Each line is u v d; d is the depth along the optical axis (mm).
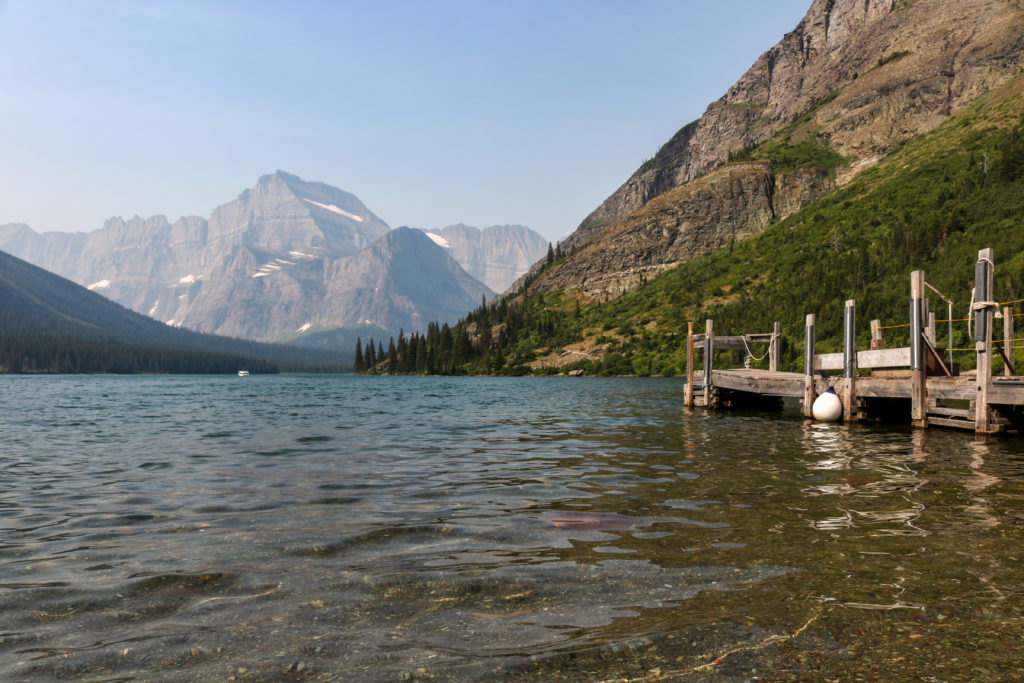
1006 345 20344
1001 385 18609
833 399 25734
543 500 10461
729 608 5445
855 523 8602
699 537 7910
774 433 21516
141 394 65688
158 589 6094
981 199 170000
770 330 167000
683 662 4422
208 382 136875
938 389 21250
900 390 22609
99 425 27094
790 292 182625
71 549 7578
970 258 141000
